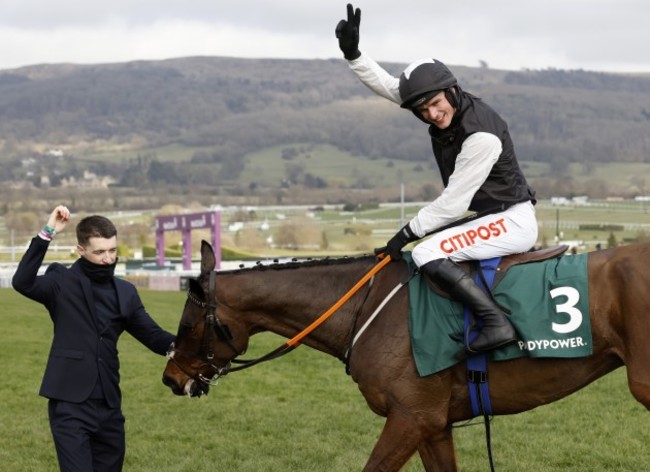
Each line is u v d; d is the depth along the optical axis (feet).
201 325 13.62
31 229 256.32
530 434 20.83
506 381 12.11
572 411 23.21
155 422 22.58
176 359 13.73
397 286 12.71
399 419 12.30
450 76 12.40
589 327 11.61
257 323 13.78
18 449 19.89
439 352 12.07
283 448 19.85
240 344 13.75
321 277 13.52
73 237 205.16
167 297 69.62
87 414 12.44
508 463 18.48
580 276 11.80
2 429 21.79
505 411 12.37
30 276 12.37
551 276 11.97
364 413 23.34
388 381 12.37
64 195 398.42
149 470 18.26
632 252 11.73
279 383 28.09
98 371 12.54
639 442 19.88
